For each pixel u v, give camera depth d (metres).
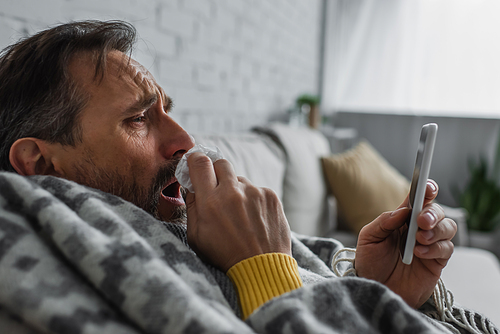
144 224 0.46
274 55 2.16
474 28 2.79
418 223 0.49
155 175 0.59
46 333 0.32
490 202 2.64
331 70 3.07
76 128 0.54
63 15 0.83
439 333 0.37
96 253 0.35
